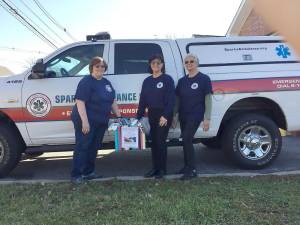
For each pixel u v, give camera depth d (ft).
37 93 19.38
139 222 12.23
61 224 12.28
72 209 13.67
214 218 12.53
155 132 18.24
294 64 20.71
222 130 20.75
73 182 17.63
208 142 23.70
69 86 19.52
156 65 17.85
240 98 20.10
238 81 20.07
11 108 19.33
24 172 21.54
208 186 16.40
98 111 17.83
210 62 20.34
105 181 17.71
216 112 19.97
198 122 18.15
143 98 18.33
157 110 17.95
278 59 20.72
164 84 17.85
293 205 13.66
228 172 20.03
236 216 12.71
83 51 20.12
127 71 20.02
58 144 19.88
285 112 20.42
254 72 20.33
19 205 14.37
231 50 20.63
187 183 17.02
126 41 20.34
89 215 13.09
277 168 20.75
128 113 19.66
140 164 22.99
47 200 14.94
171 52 20.36
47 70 19.61
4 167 19.40
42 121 19.44
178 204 13.82
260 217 12.59
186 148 18.13
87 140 17.84
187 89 18.07
